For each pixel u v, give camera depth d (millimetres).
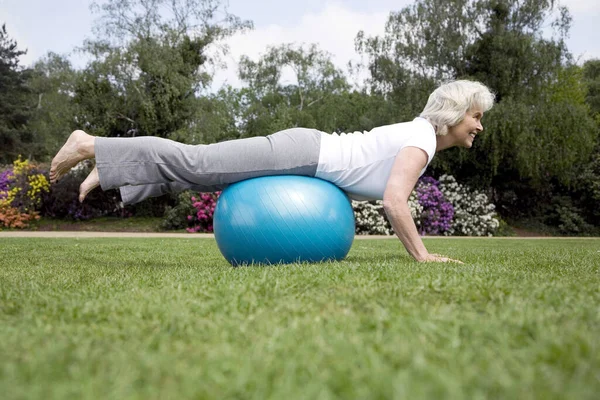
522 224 16578
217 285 2062
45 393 881
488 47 15477
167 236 10328
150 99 14875
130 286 2225
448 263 2998
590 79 29375
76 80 15062
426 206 14273
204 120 15539
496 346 1159
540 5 15164
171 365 1053
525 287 1935
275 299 1749
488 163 15273
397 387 865
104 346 1215
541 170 15039
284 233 3111
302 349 1134
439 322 1365
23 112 30312
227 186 3469
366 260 3490
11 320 1539
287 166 3297
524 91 15117
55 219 13695
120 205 14477
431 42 15758
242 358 1094
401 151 3320
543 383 913
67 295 1970
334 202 3266
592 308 1568
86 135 3316
